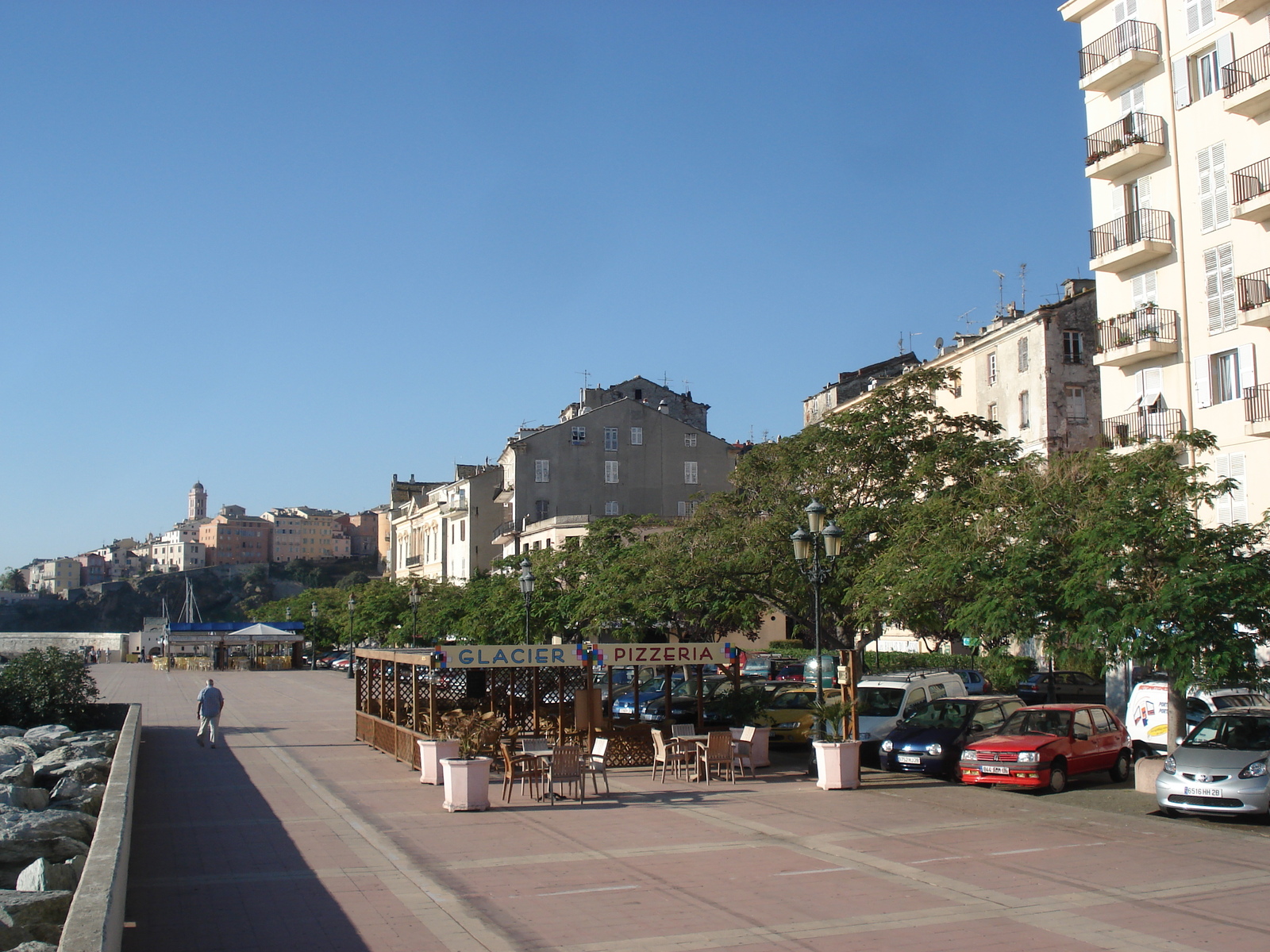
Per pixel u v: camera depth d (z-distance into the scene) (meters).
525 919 11.32
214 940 10.64
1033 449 43.84
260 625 80.81
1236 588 17.42
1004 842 15.40
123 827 11.66
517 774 22.00
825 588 26.39
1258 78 29.83
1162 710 23.56
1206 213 31.70
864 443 27.59
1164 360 32.81
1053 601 19.19
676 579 28.31
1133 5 34.38
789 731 26.86
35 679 34.97
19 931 10.74
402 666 27.36
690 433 72.56
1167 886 12.66
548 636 48.50
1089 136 35.53
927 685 26.59
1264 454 29.48
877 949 10.21
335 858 14.34
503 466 73.62
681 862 14.08
